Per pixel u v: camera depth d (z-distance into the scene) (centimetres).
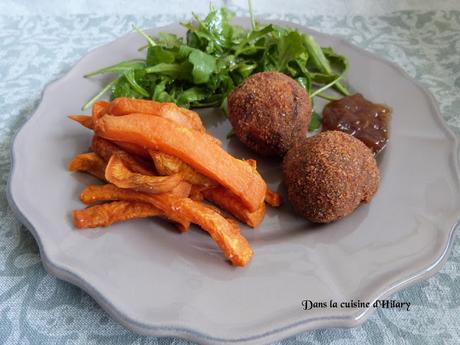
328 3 43
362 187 22
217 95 30
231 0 44
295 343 19
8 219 24
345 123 28
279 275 20
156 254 21
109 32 39
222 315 18
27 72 34
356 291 19
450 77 33
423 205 22
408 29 38
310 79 31
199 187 23
